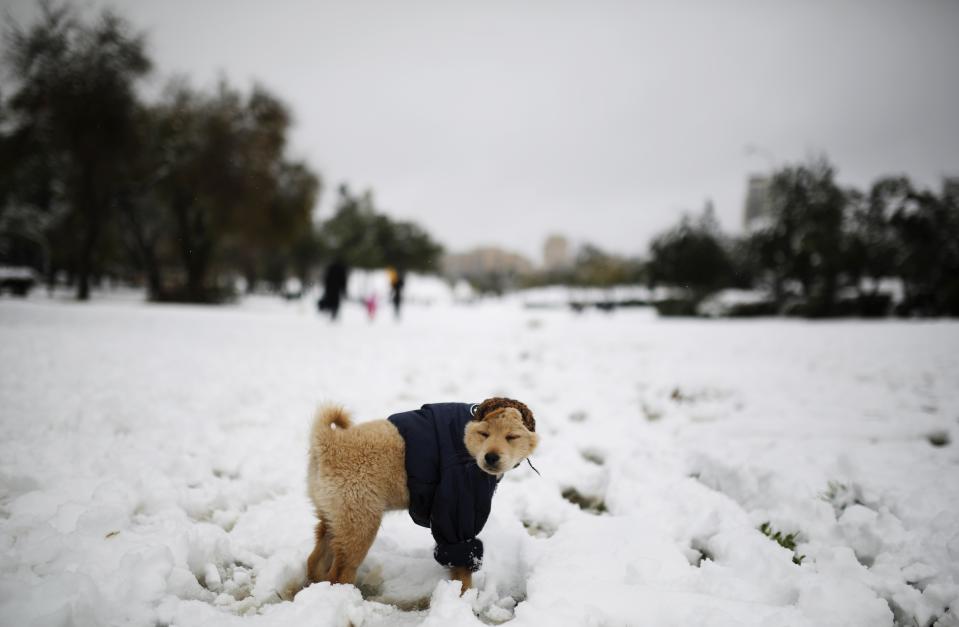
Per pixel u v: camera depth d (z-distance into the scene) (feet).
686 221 127.75
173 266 145.38
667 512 12.69
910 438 18.02
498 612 9.07
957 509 11.84
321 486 8.92
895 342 45.39
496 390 25.44
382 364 31.40
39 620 7.00
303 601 8.46
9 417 15.97
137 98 77.10
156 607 8.13
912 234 96.73
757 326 73.36
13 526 9.76
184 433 16.21
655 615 8.37
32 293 98.48
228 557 10.50
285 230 100.94
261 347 35.94
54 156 80.12
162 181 89.45
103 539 9.53
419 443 9.31
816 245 99.40
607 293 230.68
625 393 24.99
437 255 290.15
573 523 12.18
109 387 20.57
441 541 9.37
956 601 8.87
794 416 20.49
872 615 8.46
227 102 91.45
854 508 12.25
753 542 10.68
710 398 24.43
